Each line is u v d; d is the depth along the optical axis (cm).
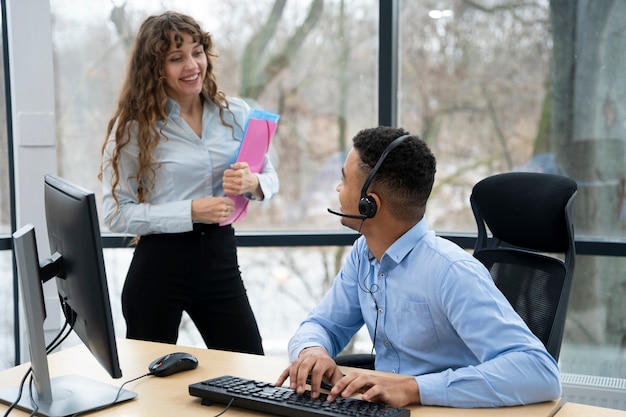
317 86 351
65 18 333
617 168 325
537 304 185
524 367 143
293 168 355
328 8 346
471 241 335
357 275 182
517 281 192
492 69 335
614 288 332
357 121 353
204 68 251
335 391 142
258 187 260
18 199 320
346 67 349
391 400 140
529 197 191
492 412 140
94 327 136
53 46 333
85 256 132
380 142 156
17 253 139
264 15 345
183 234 250
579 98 327
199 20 341
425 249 162
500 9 331
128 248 351
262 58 347
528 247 195
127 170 252
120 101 252
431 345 162
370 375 145
